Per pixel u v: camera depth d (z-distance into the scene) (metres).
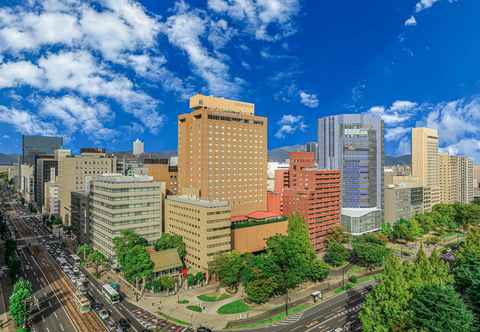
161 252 135.25
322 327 97.19
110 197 149.50
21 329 89.56
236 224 163.88
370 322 73.88
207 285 131.75
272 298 119.56
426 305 66.38
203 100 193.00
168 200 162.88
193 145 195.00
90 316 103.25
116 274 143.38
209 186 189.00
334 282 137.00
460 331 62.62
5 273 141.25
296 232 159.12
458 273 89.62
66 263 158.38
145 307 110.81
